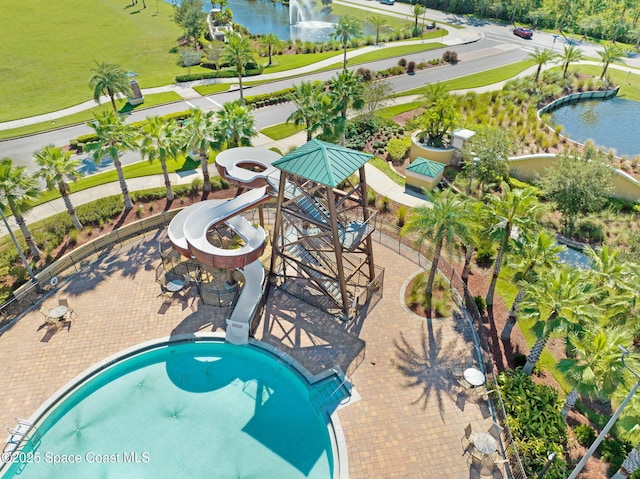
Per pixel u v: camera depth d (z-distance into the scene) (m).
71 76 76.69
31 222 41.41
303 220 31.62
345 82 47.53
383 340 30.50
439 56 86.62
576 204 41.38
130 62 83.44
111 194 45.16
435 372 28.48
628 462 21.33
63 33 99.25
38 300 33.44
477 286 35.50
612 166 47.66
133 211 42.50
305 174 27.62
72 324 31.45
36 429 25.19
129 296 33.78
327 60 84.06
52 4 122.00
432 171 45.03
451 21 112.06
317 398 26.97
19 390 27.09
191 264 36.81
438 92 54.88
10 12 112.44
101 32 100.75
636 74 80.62
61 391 26.94
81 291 34.25
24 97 68.69
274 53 89.06
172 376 28.67
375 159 52.19
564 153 45.09
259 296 32.03
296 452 24.58
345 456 23.94
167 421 26.03
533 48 91.75
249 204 33.50
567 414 26.05
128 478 23.31
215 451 24.58
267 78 75.56
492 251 37.94
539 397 26.48
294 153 29.30
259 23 117.62
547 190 42.75
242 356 29.97
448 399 26.95
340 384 27.64
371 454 24.14
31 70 78.94
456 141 49.84
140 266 36.75
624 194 47.22
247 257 30.00
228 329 30.41
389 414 26.09
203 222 32.03
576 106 70.69
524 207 29.12
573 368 22.14
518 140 54.66
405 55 86.75
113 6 123.56
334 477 23.05
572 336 23.03
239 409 26.72
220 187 46.16
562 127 57.91
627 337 22.66
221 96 68.75
